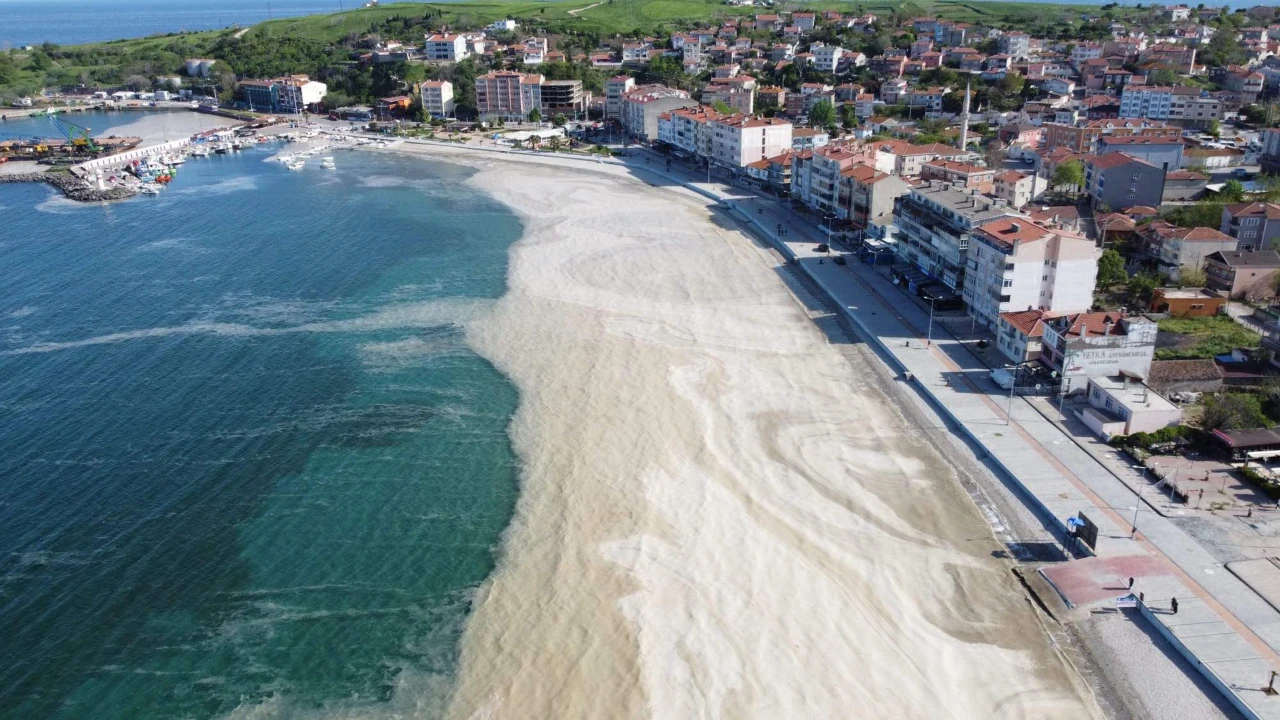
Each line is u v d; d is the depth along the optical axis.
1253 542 71.69
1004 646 62.66
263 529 77.69
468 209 188.38
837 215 168.12
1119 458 85.44
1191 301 120.31
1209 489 79.38
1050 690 58.75
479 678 61.09
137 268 150.12
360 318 125.38
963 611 66.06
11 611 67.81
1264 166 189.25
